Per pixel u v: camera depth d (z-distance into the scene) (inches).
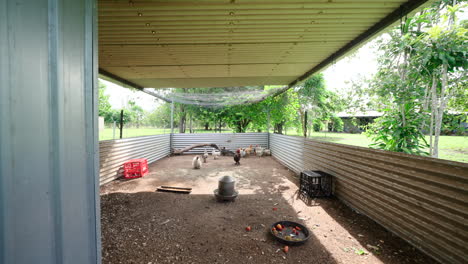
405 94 128.1
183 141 420.5
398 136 139.1
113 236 110.0
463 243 78.4
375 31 127.2
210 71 230.7
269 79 274.7
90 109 49.7
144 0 98.9
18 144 31.4
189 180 225.3
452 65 107.4
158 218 132.0
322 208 147.9
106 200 163.9
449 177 84.0
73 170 43.3
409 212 102.0
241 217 133.4
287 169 283.1
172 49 163.6
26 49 33.1
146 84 304.3
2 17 29.6
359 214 137.4
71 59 43.2
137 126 639.8
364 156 135.4
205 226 121.3
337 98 357.7
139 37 141.1
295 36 142.6
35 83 34.6
